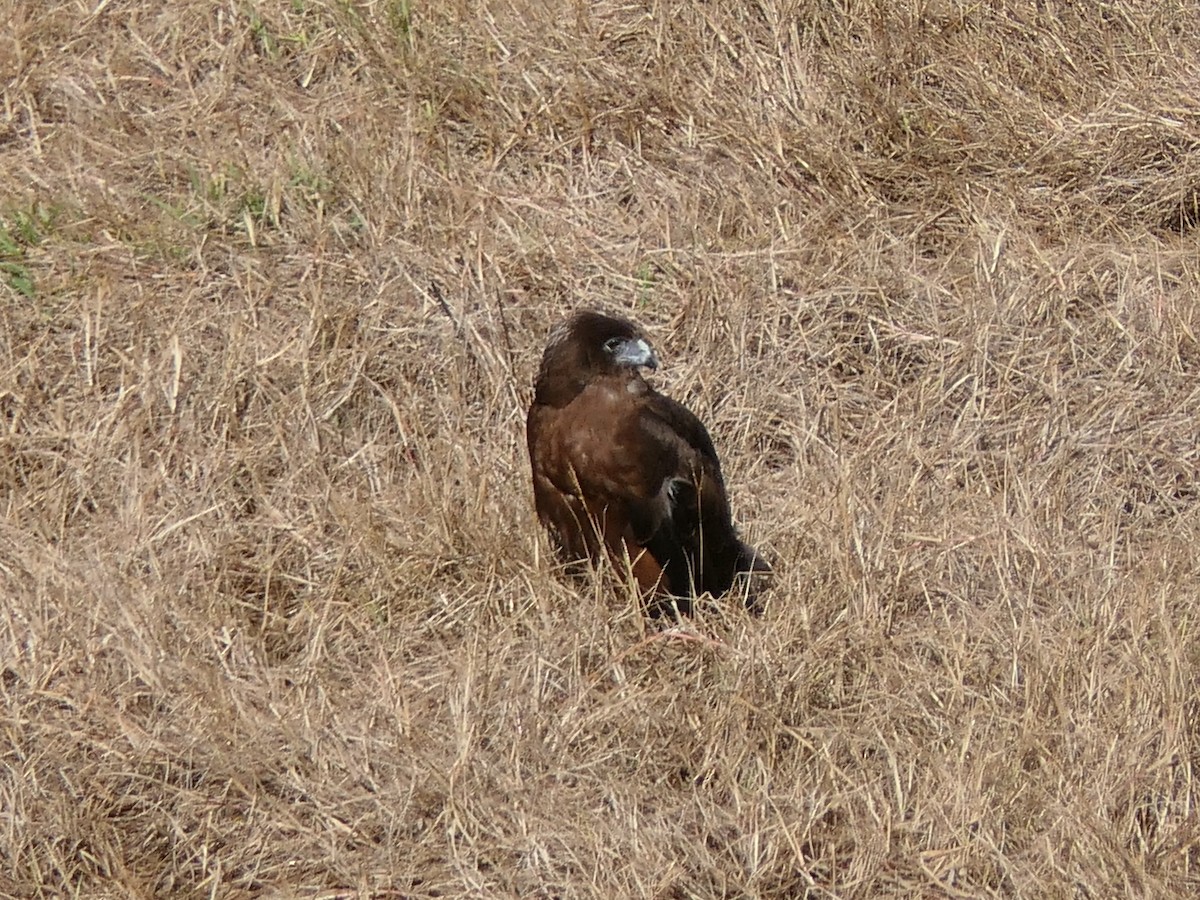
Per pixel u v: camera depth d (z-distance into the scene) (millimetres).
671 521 9898
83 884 8211
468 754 8531
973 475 11016
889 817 8234
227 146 12812
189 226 12000
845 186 13109
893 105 13531
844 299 12117
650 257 12352
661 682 9250
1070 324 11891
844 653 9328
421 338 11516
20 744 8625
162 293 11594
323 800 8438
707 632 9773
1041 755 8562
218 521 10156
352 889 8180
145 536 9828
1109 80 13914
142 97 13391
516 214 12578
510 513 10352
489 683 9055
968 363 11625
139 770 8602
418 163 12727
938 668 9391
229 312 11445
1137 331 11914
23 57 13359
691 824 8461
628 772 8773
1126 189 13242
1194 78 13680
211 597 9555
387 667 9008
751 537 10523
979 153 13453
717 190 12984
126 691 8922
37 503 10242
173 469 10531
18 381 11008
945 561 10141
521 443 10898
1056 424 11266
